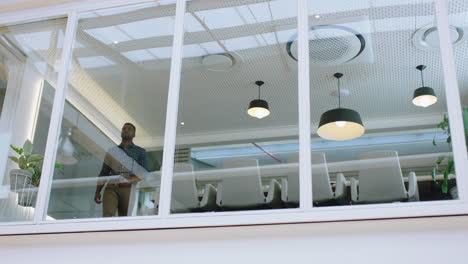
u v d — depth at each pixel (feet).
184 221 9.46
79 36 12.69
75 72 12.57
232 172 10.64
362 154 10.42
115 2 12.41
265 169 10.48
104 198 10.77
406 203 9.05
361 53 13.35
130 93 12.59
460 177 8.91
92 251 9.49
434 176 9.71
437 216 8.36
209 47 12.51
